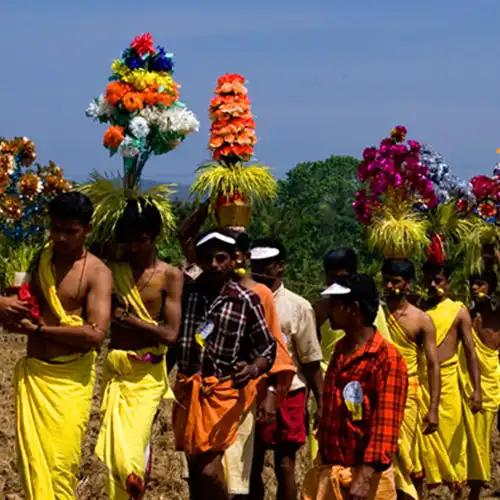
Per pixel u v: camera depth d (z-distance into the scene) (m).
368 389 9.30
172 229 11.07
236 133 12.15
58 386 9.90
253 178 12.06
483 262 14.24
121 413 10.40
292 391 11.84
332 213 35.25
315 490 9.50
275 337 11.15
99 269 10.03
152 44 11.15
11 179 20.83
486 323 14.30
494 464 15.81
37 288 10.03
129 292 10.48
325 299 12.25
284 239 23.34
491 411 14.05
